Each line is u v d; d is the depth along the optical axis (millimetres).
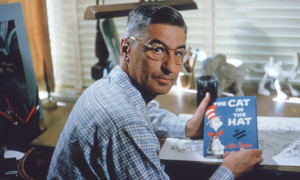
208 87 1360
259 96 1523
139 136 741
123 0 1711
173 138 1142
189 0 1468
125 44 833
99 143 748
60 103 1657
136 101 838
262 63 1644
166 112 1210
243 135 1023
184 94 1590
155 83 805
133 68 812
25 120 1293
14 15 1405
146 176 745
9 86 1352
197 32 1709
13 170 1097
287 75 1446
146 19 778
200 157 999
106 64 1634
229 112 1092
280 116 1264
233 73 1479
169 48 777
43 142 1158
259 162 934
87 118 773
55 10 1771
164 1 1435
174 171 1150
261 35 1600
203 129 1120
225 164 902
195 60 1635
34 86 1508
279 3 1522
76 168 793
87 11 1309
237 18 1611
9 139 1235
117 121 739
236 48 1664
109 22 1533
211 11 1639
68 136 807
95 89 849
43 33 1678
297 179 991
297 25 1524
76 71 1854
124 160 742
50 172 851
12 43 1384
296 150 995
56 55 1858
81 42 1805
